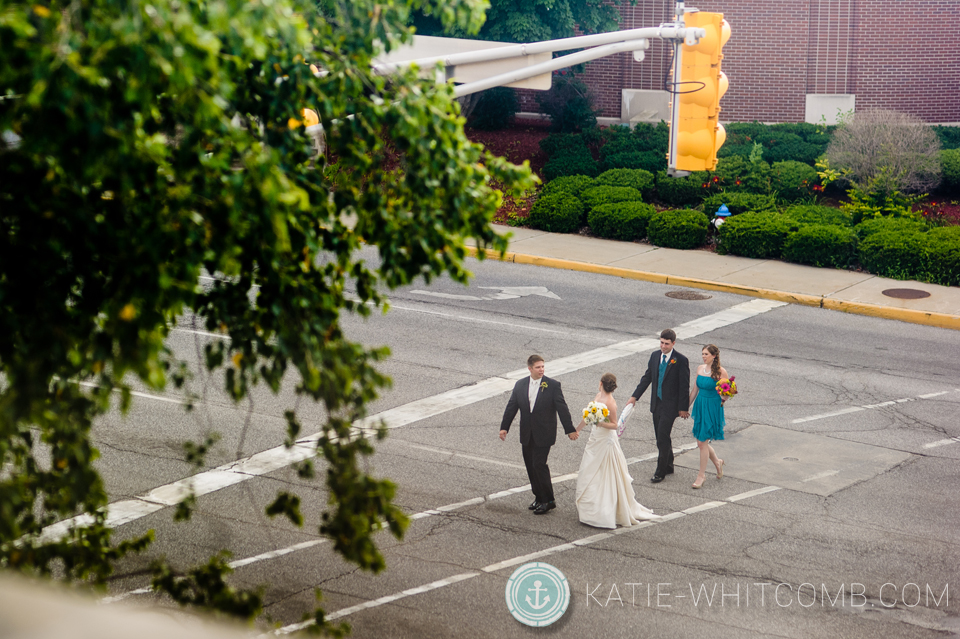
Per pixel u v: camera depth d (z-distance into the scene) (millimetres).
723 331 16844
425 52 9680
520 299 18484
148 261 3912
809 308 18594
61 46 3395
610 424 9695
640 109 30219
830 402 13539
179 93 3691
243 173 4027
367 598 8242
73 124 3395
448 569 8789
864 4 28984
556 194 24656
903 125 23828
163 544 9047
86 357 4352
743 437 12281
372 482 4734
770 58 29625
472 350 15297
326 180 5664
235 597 5031
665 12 29562
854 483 10852
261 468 10852
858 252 21078
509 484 10758
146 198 4293
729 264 21312
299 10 4957
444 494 10438
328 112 5035
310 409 12672
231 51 4484
